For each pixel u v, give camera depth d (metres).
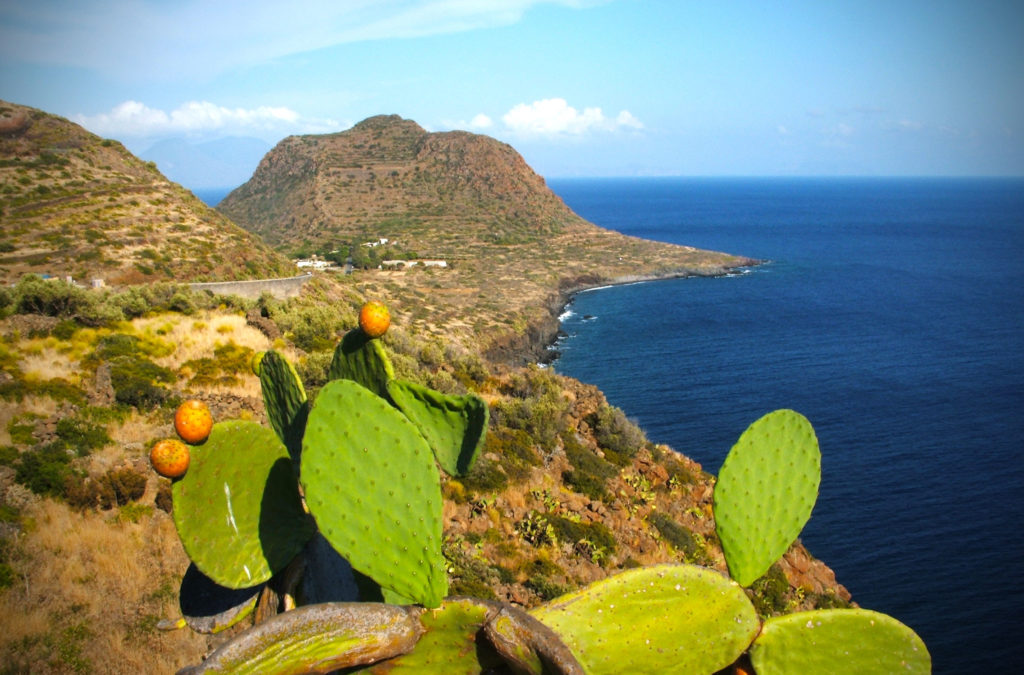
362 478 1.91
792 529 2.52
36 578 7.26
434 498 1.90
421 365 19.09
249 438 2.22
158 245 38.44
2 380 12.11
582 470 13.50
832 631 2.25
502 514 10.81
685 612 2.07
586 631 1.99
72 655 6.25
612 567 10.24
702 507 13.91
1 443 9.93
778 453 2.51
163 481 9.39
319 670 1.69
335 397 1.95
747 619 2.12
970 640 16.52
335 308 27.70
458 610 1.78
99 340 15.69
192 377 14.38
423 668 1.79
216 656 1.62
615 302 70.00
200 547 2.14
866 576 19.30
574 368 44.44
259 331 19.16
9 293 17.11
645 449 15.81
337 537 1.88
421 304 57.28
